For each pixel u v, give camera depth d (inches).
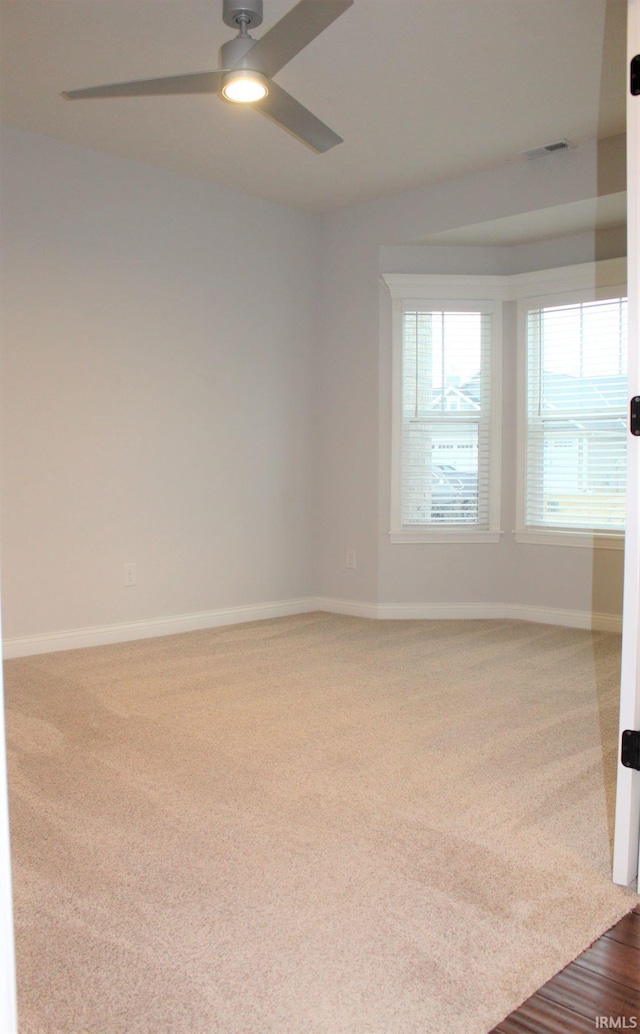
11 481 156.4
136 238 173.9
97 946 63.6
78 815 87.5
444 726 118.3
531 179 173.2
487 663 156.6
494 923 67.2
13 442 156.3
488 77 135.4
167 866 76.5
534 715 123.8
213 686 138.9
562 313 194.9
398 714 123.8
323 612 213.0
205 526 190.4
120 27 119.6
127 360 173.6
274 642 175.2
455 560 205.2
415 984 59.2
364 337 203.3
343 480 209.6
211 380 189.8
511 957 62.6
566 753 107.5
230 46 102.0
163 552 182.4
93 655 161.6
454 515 205.0
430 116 150.7
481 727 118.0
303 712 124.5
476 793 94.1
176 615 185.9
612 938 65.5
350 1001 57.2
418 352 201.8
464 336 202.7
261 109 110.6
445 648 169.6
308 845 80.9
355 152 167.9
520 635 183.5
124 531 175.0
